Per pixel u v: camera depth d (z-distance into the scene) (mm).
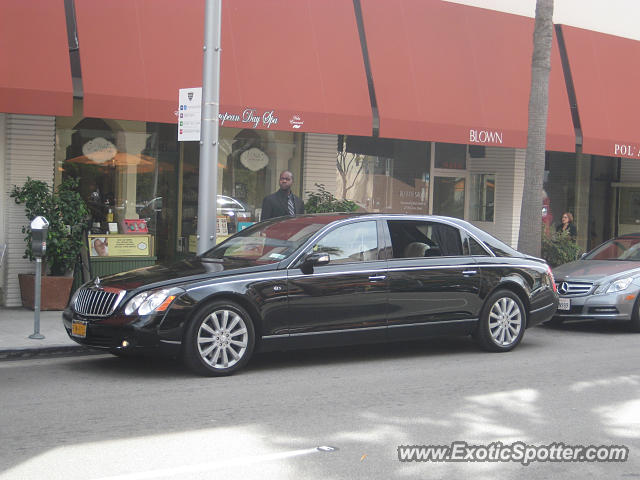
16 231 11664
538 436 5863
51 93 10680
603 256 12539
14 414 6238
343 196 15375
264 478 4809
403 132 13586
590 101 16484
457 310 8984
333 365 8500
